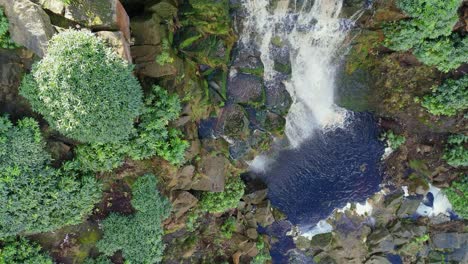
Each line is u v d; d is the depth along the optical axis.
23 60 8.89
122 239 11.03
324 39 13.04
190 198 12.38
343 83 13.98
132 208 11.23
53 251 10.61
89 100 8.31
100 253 11.37
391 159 15.09
